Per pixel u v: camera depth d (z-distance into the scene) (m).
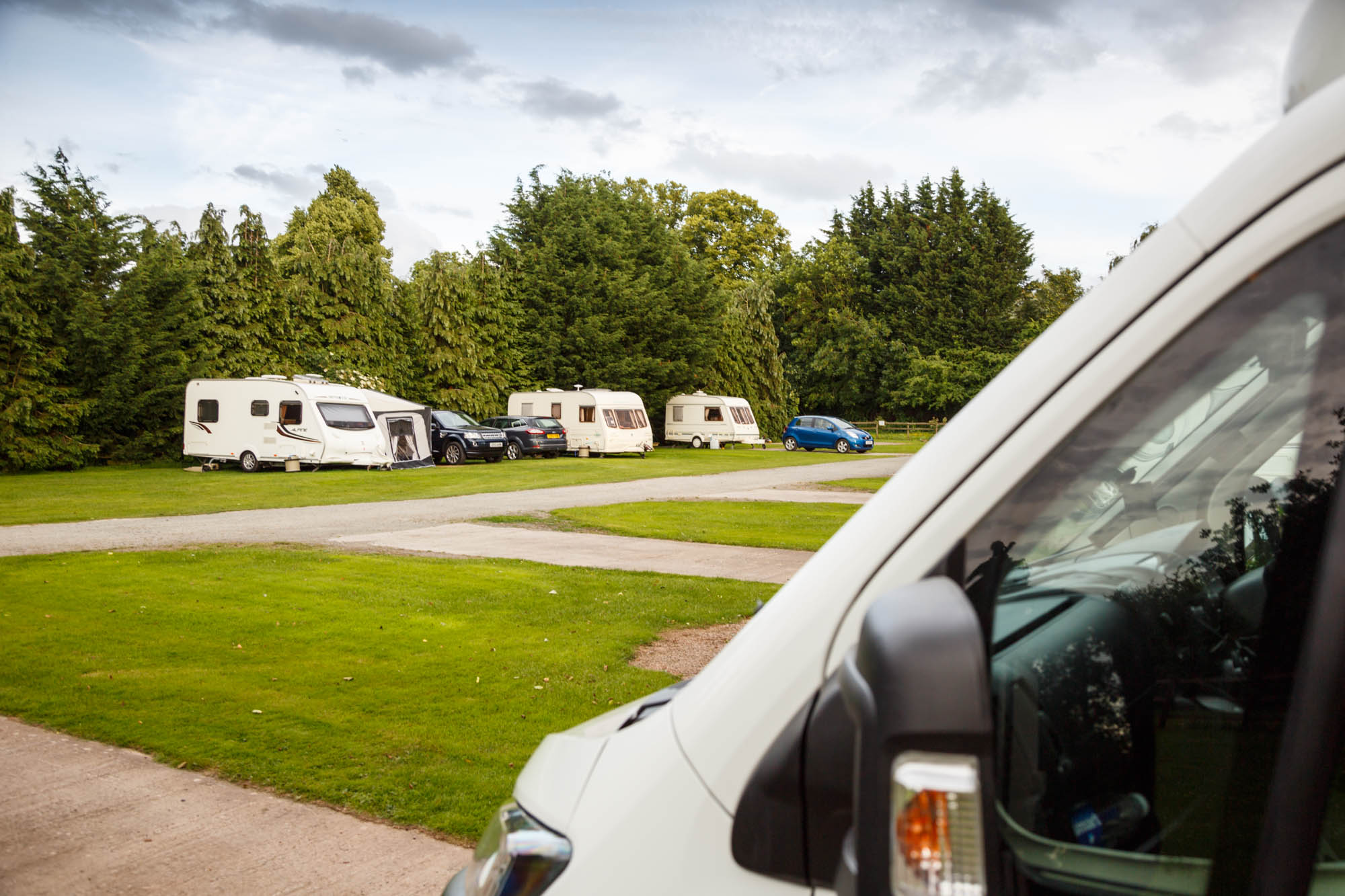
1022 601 1.02
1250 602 0.99
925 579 0.99
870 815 0.76
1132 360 0.98
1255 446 0.97
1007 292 63.41
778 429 50.34
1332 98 0.92
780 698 1.06
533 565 11.21
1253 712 0.98
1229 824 0.98
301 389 26.28
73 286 27.62
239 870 3.84
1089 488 1.00
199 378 30.31
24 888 3.69
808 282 67.62
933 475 1.04
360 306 35.38
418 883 3.75
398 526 15.00
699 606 8.89
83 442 28.08
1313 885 0.94
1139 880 0.98
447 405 37.84
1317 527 0.96
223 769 4.88
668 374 43.41
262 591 9.48
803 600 1.08
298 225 61.69
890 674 0.76
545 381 41.53
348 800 4.50
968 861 0.73
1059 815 1.01
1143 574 1.02
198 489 20.98
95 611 8.51
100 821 4.27
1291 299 0.93
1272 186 0.93
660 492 21.25
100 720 5.59
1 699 5.96
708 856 1.08
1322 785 0.94
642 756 1.19
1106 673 1.03
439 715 5.75
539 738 5.36
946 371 61.16
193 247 32.12
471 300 39.06
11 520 15.16
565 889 1.15
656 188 69.44
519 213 43.69
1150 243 1.00
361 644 7.43
